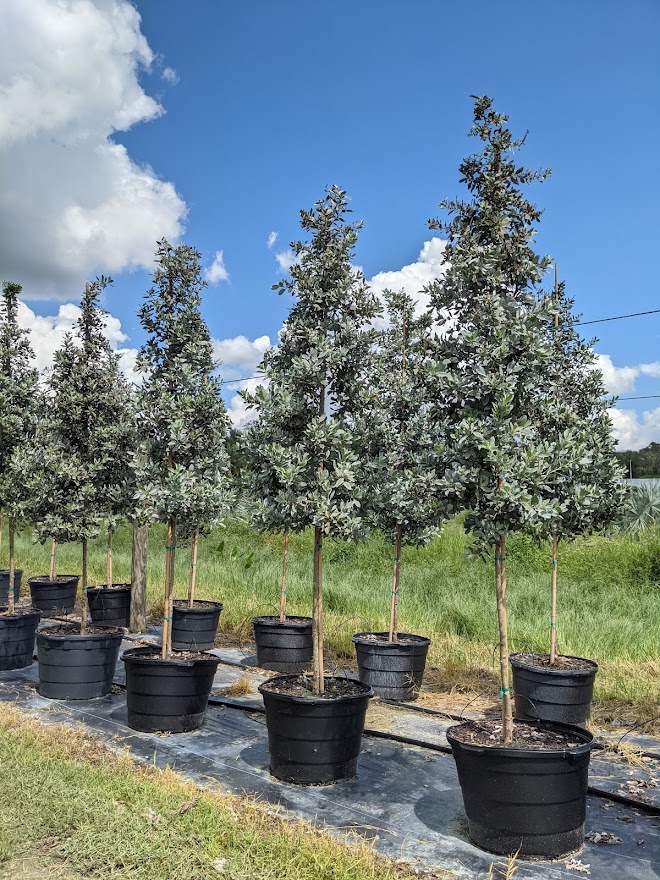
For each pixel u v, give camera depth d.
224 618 10.17
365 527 5.53
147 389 6.53
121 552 16.84
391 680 7.02
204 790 4.60
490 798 3.96
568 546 13.84
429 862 3.85
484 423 4.27
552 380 6.48
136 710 5.99
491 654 8.17
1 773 4.52
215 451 6.62
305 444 5.33
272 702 5.02
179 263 6.65
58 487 7.16
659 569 12.12
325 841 3.81
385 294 7.74
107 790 4.36
